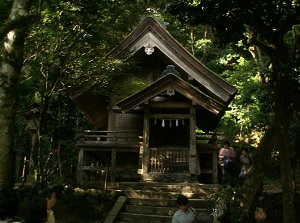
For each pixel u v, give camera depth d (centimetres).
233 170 980
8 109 543
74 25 822
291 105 569
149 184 987
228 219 657
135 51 1196
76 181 1032
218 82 1195
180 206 555
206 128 1530
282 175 539
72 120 1361
